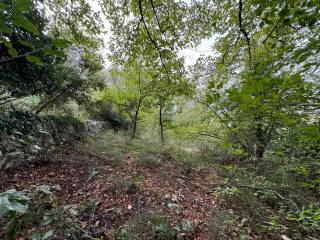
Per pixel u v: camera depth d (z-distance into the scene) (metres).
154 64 3.93
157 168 4.78
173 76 4.07
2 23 0.53
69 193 2.86
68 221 1.97
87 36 3.99
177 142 8.21
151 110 9.19
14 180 2.90
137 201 2.93
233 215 2.95
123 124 10.43
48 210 2.24
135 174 4.05
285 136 2.75
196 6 3.20
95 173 3.59
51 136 4.63
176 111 8.98
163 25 3.30
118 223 2.37
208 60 4.30
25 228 1.87
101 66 5.91
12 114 3.66
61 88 5.13
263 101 1.03
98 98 8.15
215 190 3.83
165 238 2.20
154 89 6.91
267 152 3.75
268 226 2.78
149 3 3.01
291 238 2.60
